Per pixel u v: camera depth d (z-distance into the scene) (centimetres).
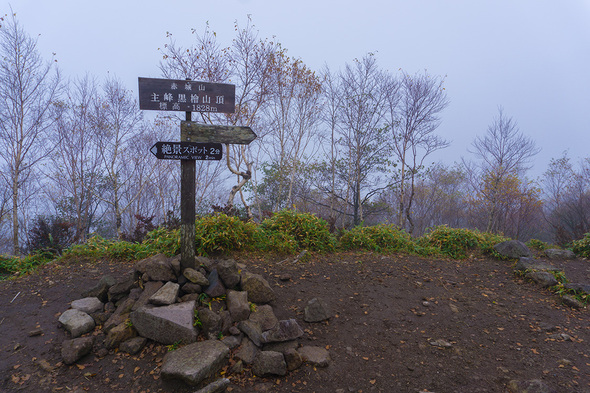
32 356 355
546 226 2108
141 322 377
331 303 486
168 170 1783
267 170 1895
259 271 553
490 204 1616
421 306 497
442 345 408
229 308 408
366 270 613
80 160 1552
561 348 405
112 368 346
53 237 938
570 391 332
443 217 2402
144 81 420
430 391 337
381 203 1958
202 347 349
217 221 607
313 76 1591
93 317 408
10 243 1930
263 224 738
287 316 446
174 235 591
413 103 1471
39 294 468
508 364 377
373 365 373
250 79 1411
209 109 438
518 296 541
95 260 581
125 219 2117
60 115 1499
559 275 589
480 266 679
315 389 338
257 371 348
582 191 1712
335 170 1862
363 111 1653
